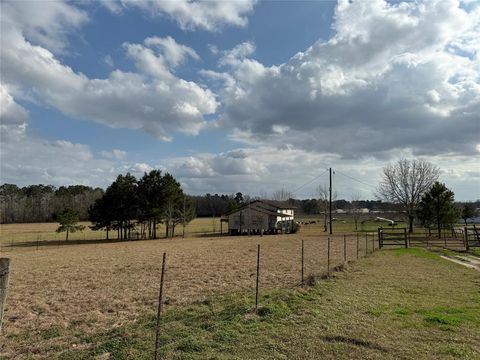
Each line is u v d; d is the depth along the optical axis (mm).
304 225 89500
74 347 7242
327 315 9172
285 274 16047
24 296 12453
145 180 59031
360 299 10953
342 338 7555
